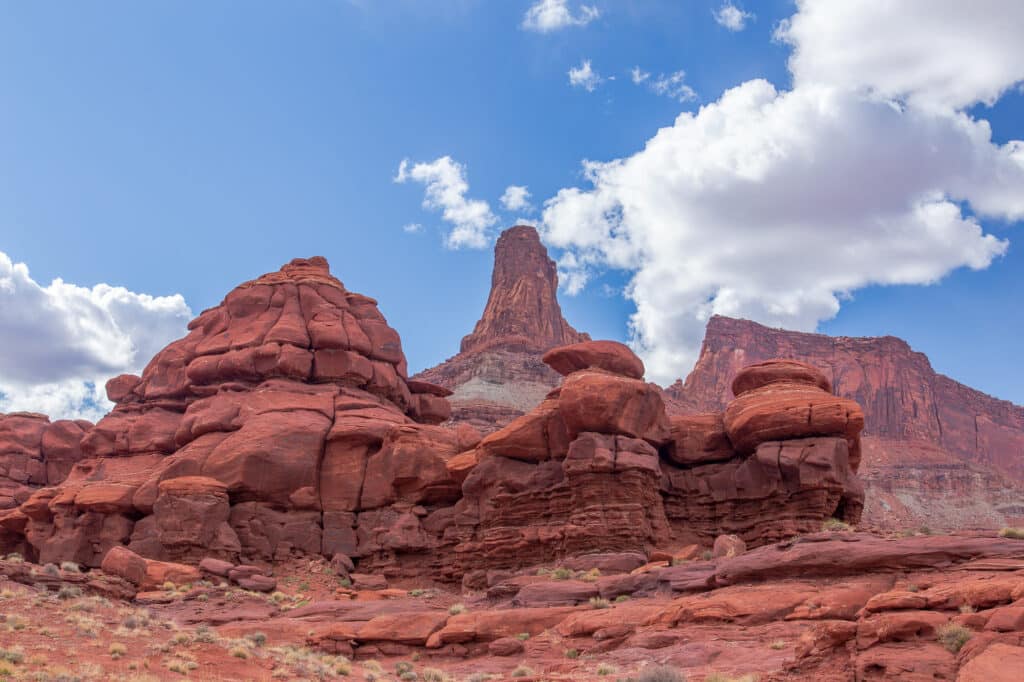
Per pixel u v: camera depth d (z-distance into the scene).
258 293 69.44
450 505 56.16
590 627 31.81
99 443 66.19
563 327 198.62
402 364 70.31
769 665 23.06
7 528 61.19
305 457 57.41
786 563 31.05
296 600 46.34
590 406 48.06
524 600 37.31
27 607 31.58
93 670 23.50
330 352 65.50
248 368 64.44
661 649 28.33
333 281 71.69
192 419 61.69
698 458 50.09
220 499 54.28
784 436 47.00
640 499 46.44
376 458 57.84
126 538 56.66
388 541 53.66
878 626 19.31
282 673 26.75
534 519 49.25
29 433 79.94
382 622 35.72
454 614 37.59
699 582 33.53
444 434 59.50
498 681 26.19
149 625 31.91
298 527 55.75
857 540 31.67
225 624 39.97
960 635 18.33
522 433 51.31
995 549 28.39
